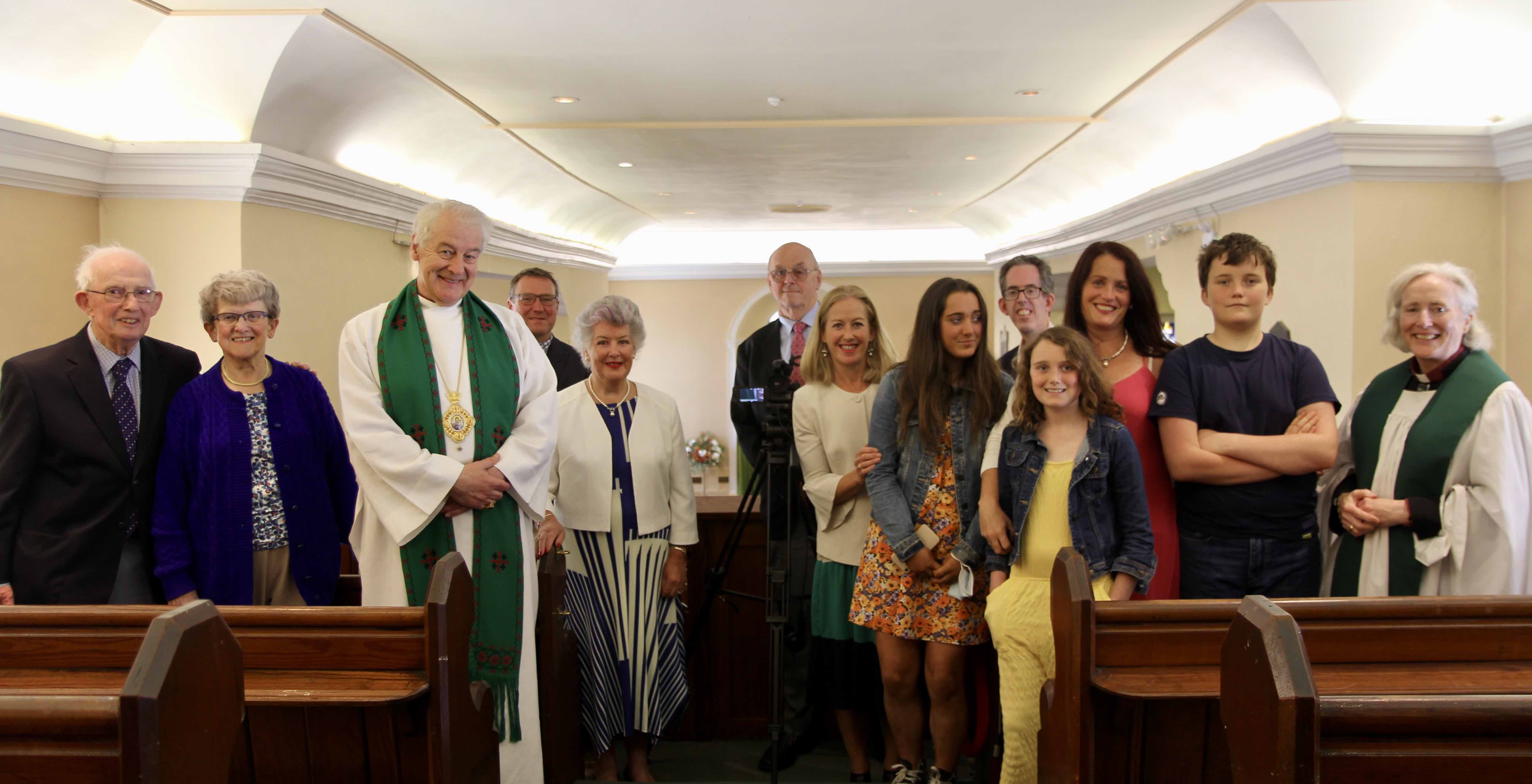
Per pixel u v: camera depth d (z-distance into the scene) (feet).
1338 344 15.94
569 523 9.87
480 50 15.84
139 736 3.79
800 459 9.84
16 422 8.28
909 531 8.60
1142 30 15.14
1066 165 25.41
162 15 13.62
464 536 7.86
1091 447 7.78
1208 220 20.26
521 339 8.68
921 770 8.98
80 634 5.91
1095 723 6.01
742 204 34.65
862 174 28.17
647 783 10.19
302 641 6.12
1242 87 16.74
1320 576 8.12
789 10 14.12
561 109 19.98
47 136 13.32
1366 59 14.53
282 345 16.60
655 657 10.02
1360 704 4.23
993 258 39.70
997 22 14.69
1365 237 15.38
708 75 17.51
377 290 20.21
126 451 8.59
